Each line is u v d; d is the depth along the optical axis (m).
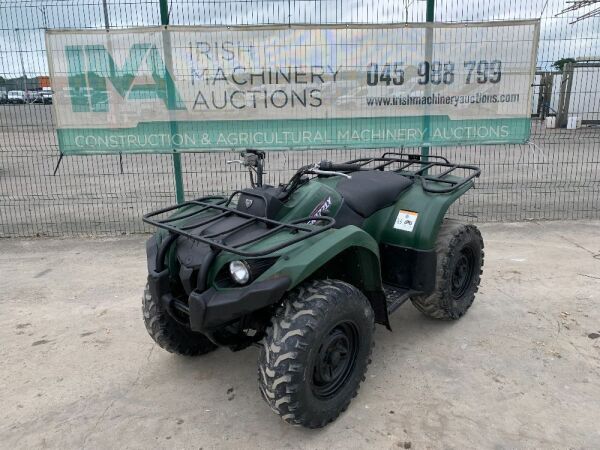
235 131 6.09
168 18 5.82
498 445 2.75
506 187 9.20
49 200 8.80
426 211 3.72
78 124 6.09
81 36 5.86
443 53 5.91
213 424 3.02
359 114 6.05
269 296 2.55
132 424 3.04
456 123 6.11
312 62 5.89
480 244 4.25
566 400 3.12
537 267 5.28
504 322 4.13
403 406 3.10
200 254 2.86
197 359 3.75
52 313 4.53
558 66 8.31
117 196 8.90
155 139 6.12
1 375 3.57
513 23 5.83
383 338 3.93
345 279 3.30
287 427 2.97
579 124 9.22
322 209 3.34
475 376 3.39
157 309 3.39
